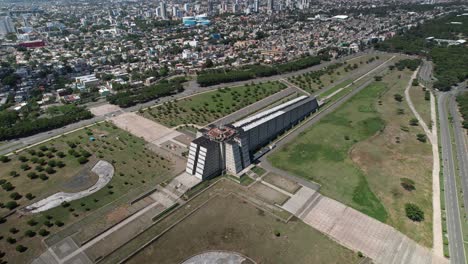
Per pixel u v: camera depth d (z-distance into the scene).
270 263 119.94
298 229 136.25
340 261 121.00
